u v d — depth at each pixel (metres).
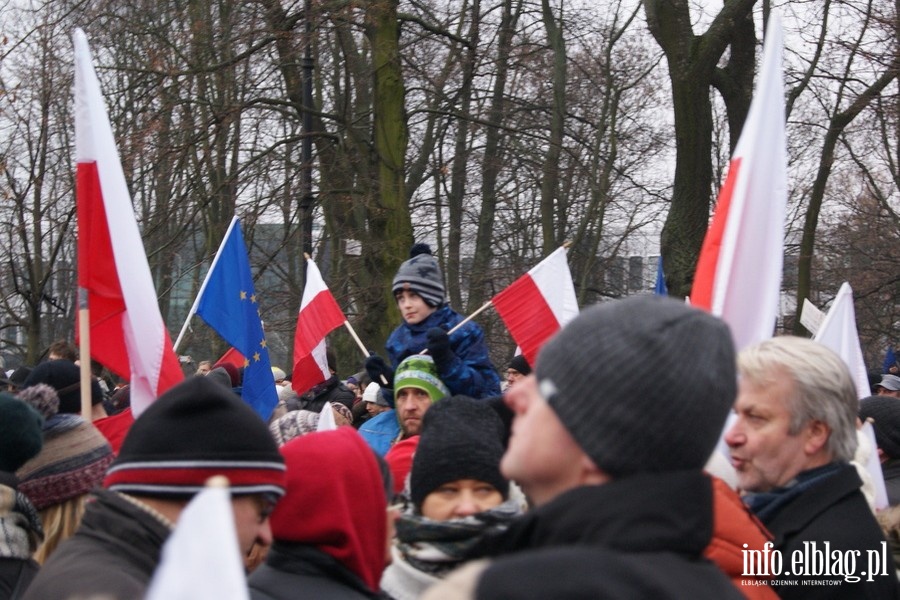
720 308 3.59
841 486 2.94
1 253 17.88
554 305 5.91
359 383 10.51
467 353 5.43
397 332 5.82
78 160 4.34
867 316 26.59
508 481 3.09
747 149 3.70
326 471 2.67
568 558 1.39
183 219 16.77
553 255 5.96
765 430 2.97
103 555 2.27
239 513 2.41
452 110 16.62
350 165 15.35
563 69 18.70
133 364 4.30
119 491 2.39
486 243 21.16
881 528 3.13
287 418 4.75
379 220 14.97
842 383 2.96
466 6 18.25
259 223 17.33
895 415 4.34
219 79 14.75
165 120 14.47
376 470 2.78
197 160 15.27
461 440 3.03
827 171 17.61
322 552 2.65
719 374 1.69
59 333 25.17
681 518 1.61
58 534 3.73
